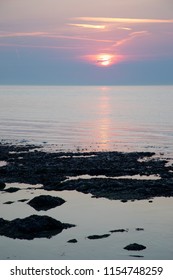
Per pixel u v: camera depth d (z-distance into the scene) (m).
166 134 104.25
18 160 71.06
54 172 61.62
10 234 39.34
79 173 61.06
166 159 71.31
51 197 47.78
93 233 39.50
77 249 36.44
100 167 64.38
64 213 44.72
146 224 41.50
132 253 35.66
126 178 57.75
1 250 36.59
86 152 78.00
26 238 38.66
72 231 39.97
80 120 143.75
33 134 106.75
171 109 185.88
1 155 75.75
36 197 47.72
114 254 35.50
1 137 101.62
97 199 49.25
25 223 39.91
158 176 58.66
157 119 142.50
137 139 96.38
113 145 88.12
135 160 69.31
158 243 37.38
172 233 39.34
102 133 107.88
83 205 47.19
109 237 38.59
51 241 37.97
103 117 154.12
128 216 43.56
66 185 53.97
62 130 115.19
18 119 146.88
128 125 125.94
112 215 43.91
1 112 176.50
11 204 47.78
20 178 58.69
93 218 43.16
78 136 102.56
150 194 50.41
